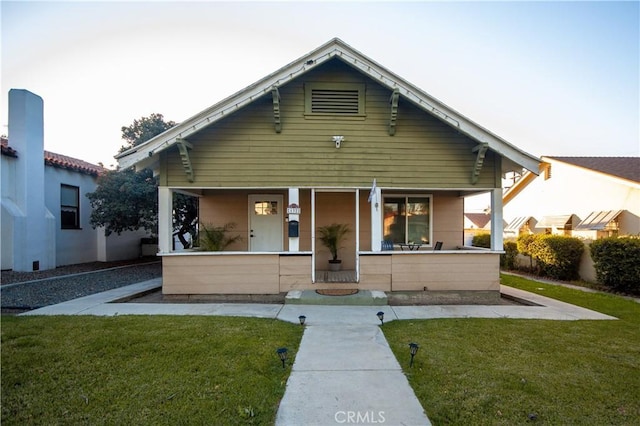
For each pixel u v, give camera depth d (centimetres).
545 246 1138
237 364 364
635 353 407
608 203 1391
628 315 612
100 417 263
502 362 375
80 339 441
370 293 714
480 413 270
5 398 292
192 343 428
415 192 1007
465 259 776
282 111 766
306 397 297
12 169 1098
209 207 993
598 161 1625
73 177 1366
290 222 767
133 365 360
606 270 888
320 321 549
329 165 770
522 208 1956
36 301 709
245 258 756
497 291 774
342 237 989
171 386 314
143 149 702
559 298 782
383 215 1004
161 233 754
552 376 339
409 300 741
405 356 392
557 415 268
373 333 483
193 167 756
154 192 1316
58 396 296
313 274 759
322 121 771
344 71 779
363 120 777
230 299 743
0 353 393
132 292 784
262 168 762
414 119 780
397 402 289
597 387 315
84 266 1309
